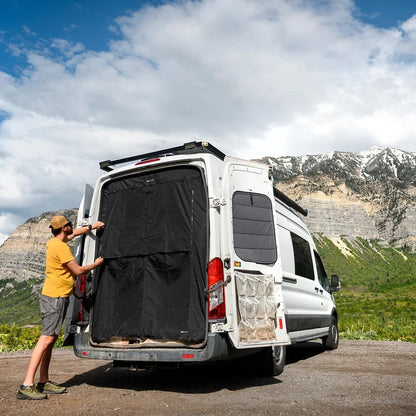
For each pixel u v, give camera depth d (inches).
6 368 295.1
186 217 214.2
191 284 204.7
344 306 3449.8
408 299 3885.3
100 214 242.5
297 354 361.4
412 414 155.0
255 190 223.0
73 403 176.9
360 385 211.8
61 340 511.8
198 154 215.0
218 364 297.0
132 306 220.1
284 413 156.4
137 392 199.9
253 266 211.0
